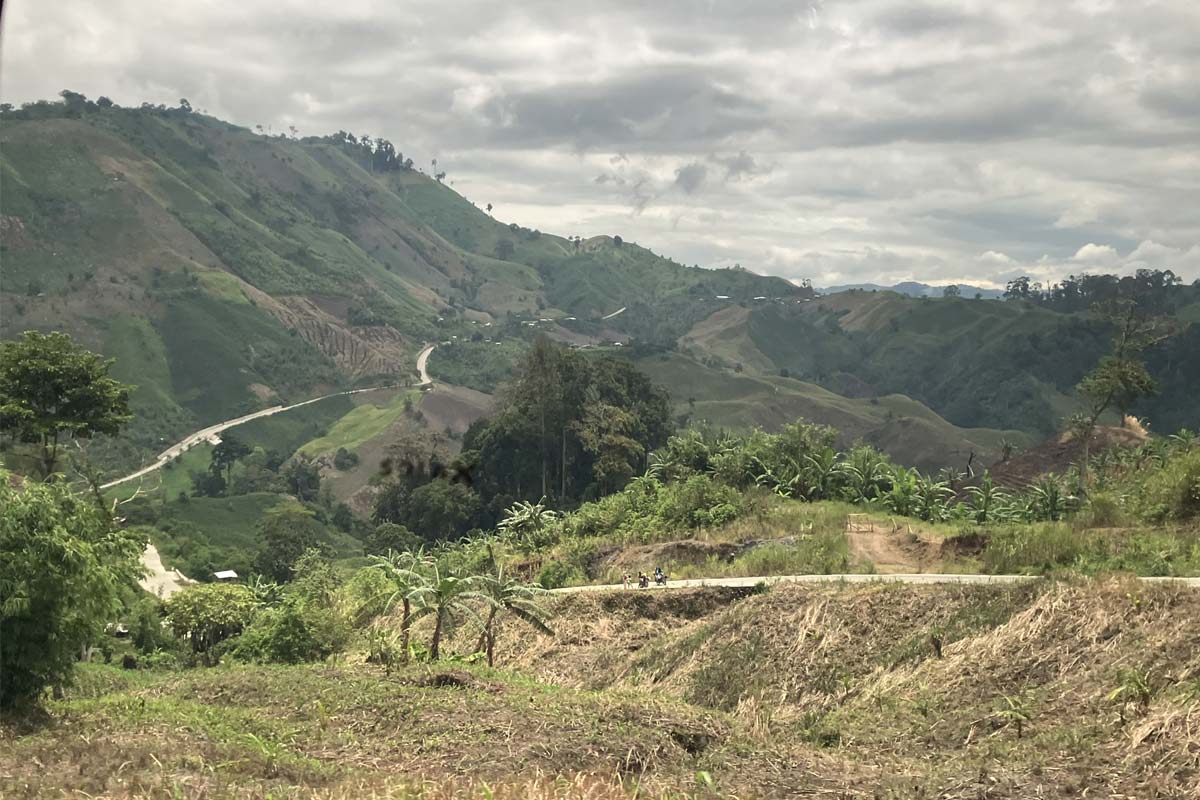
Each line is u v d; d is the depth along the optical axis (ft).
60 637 62.08
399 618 139.23
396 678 78.79
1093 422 200.23
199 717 63.77
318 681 78.59
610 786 46.32
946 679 71.92
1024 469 233.55
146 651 163.84
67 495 86.48
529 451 287.69
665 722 60.64
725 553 142.61
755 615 99.14
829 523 141.38
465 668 88.79
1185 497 117.80
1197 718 48.62
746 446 191.01
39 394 161.38
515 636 123.24
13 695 61.05
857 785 48.19
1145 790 43.19
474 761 53.26
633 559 150.30
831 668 83.61
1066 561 106.52
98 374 166.40
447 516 274.98
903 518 143.23
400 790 43.62
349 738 60.34
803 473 170.71
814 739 64.39
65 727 57.62
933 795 45.24
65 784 42.86
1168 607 68.08
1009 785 45.37
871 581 100.99
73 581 61.87
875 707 71.05
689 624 110.93
